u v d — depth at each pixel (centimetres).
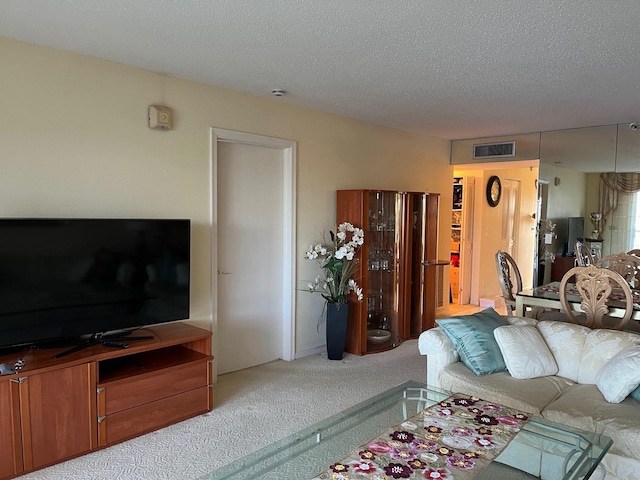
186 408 319
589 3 215
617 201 523
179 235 329
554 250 570
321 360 456
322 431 238
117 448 281
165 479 251
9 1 223
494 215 765
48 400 256
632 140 510
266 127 415
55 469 257
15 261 260
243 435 300
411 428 229
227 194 403
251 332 430
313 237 467
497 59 299
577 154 546
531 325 333
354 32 257
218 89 377
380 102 422
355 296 473
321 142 468
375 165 532
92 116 309
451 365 311
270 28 254
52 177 294
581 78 339
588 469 201
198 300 374
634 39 261
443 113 467
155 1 222
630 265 489
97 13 236
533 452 214
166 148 348
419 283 555
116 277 299
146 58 308
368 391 378
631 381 253
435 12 229
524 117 483
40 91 286
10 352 274
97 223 289
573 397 268
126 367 304
